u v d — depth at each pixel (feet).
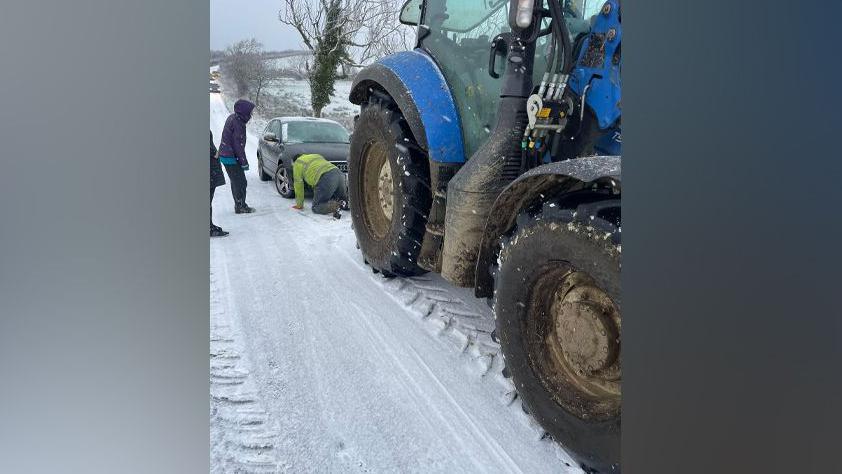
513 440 6.10
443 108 8.56
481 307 9.58
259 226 15.94
